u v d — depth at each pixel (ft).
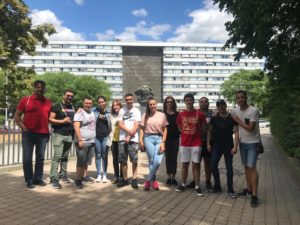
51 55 234.58
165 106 17.01
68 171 19.62
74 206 12.18
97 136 16.53
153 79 212.02
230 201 13.65
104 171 16.69
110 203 12.74
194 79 234.17
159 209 12.16
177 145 16.56
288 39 22.88
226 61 238.68
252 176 13.28
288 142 23.67
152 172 15.11
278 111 33.45
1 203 12.21
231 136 14.60
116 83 232.53
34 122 14.90
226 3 23.09
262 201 13.78
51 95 142.61
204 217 11.45
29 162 14.80
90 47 234.38
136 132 15.46
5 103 52.85
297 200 13.98
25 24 50.67
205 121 15.21
